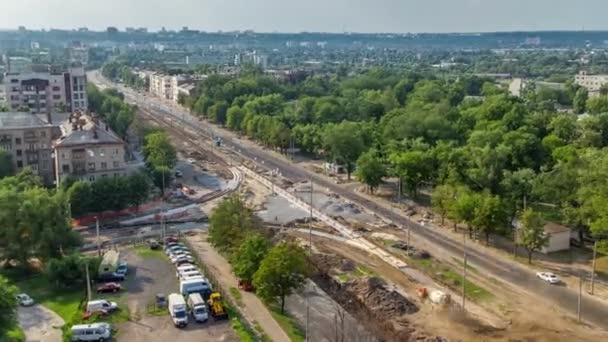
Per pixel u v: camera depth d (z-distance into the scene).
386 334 94.56
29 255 120.06
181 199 176.50
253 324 95.56
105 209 154.25
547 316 101.56
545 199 147.62
